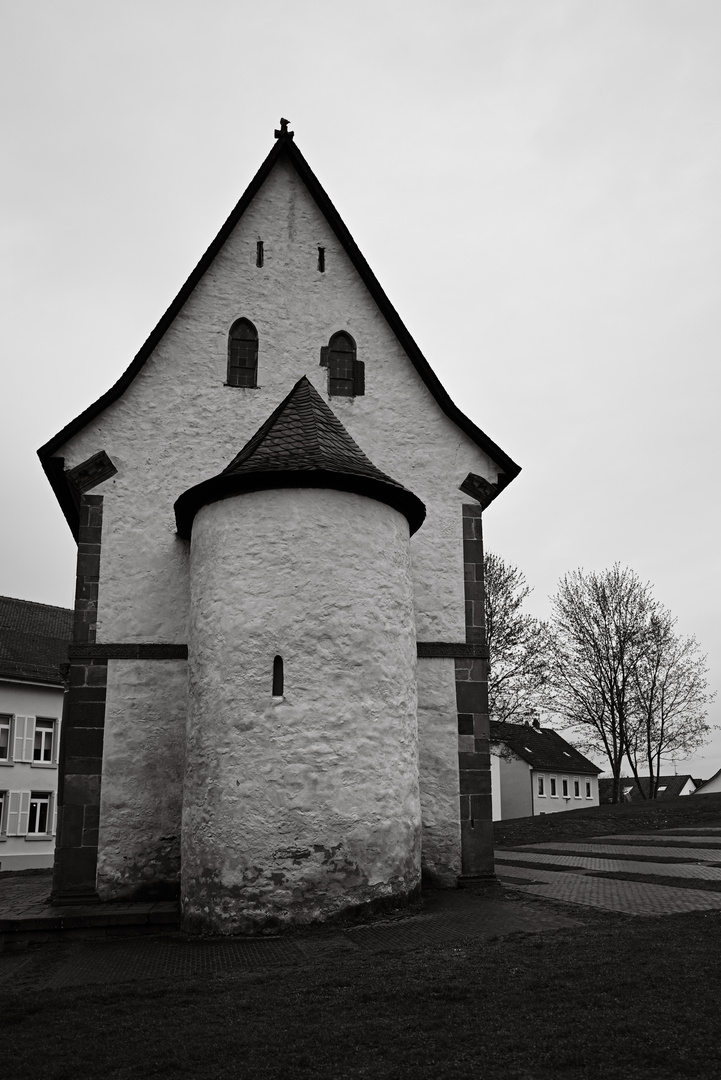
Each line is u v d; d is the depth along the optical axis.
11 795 39.69
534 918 11.91
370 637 13.79
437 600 17.23
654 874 15.48
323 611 13.54
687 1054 6.19
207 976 9.63
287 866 12.58
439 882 15.73
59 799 15.48
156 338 17.47
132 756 15.55
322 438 14.98
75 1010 8.24
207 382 17.62
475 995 7.78
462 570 17.48
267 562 13.71
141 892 15.08
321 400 16.14
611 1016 7.00
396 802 13.48
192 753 13.67
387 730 13.62
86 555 16.34
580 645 46.94
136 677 15.88
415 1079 6.10
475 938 10.73
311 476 13.97
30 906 14.55
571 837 27.23
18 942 12.74
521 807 68.81
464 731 16.56
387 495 14.59
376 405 18.08
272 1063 6.52
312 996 8.12
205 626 13.98
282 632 13.38
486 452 18.16
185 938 12.61
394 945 10.79
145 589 16.36
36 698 41.47
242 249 18.47
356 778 13.09
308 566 13.67
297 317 18.31
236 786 12.92
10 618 45.81
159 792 15.49
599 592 47.28
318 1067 6.40
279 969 9.73
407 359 18.41
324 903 12.55
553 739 75.75
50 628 46.72
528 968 8.57
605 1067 6.11
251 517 13.97
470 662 16.97
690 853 19.20
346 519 14.09
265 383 17.83
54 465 16.98
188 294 17.91
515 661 40.25
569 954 9.00
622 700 45.94
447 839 15.98
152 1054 6.81
